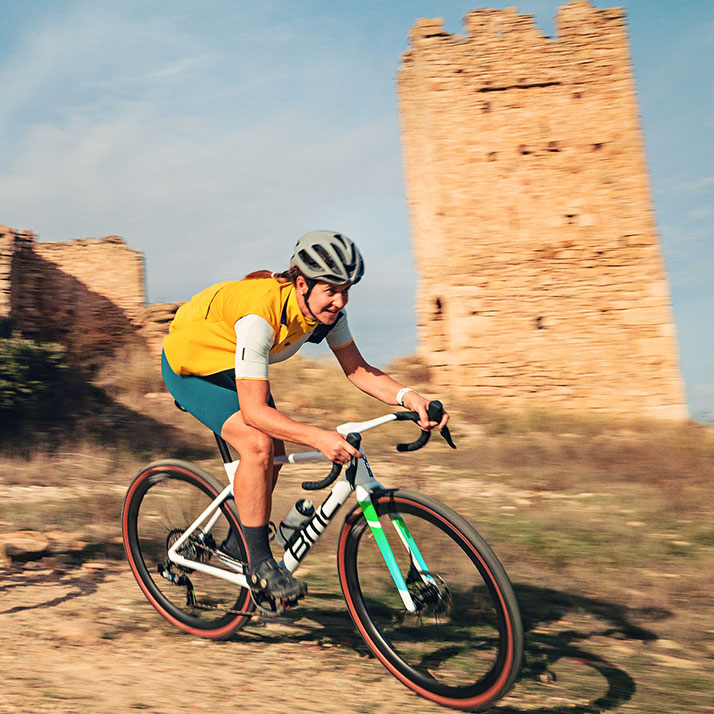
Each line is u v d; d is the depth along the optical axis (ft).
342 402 48.06
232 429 8.62
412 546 8.09
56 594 11.57
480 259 53.11
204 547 9.64
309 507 8.98
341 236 8.27
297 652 9.20
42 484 25.76
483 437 40.14
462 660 7.86
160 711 7.29
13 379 43.27
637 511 19.35
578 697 8.02
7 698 7.45
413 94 60.03
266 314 8.29
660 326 51.44
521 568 13.53
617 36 53.26
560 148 53.21
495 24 54.13
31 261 68.90
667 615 11.11
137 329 68.39
